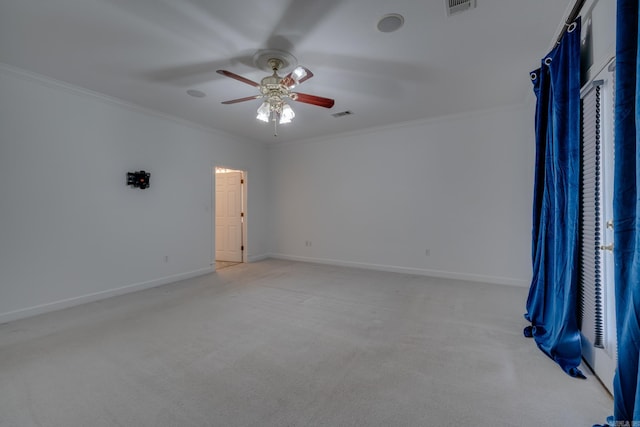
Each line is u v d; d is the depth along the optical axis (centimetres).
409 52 275
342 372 210
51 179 334
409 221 509
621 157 137
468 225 463
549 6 213
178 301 367
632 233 134
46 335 270
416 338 262
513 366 215
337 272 523
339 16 223
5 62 290
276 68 296
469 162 460
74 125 352
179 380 200
